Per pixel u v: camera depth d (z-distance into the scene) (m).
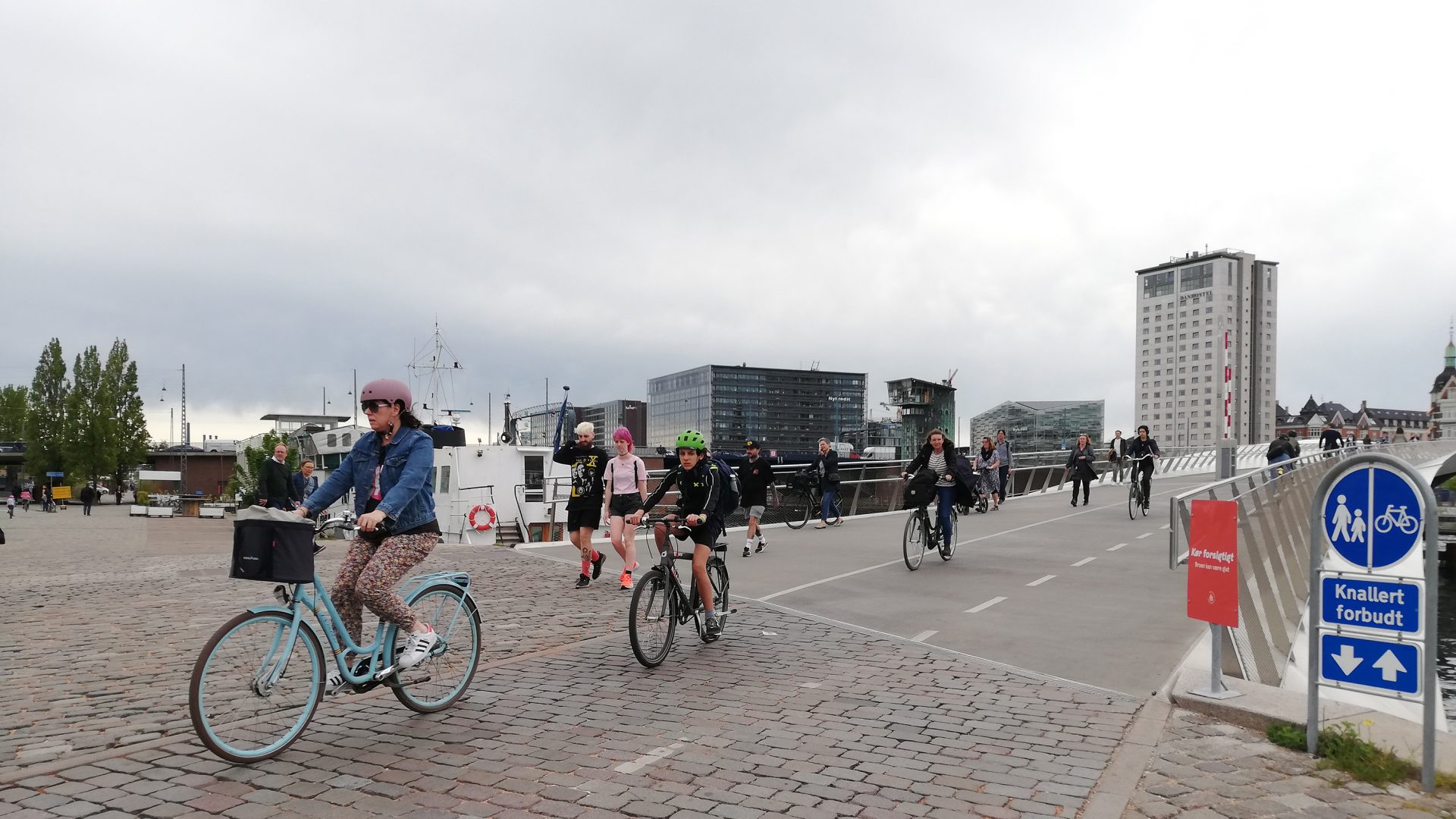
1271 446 21.88
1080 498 26.09
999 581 10.85
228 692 4.42
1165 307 177.88
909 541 11.73
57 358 78.19
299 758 4.56
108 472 74.81
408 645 5.11
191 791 4.09
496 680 6.24
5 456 86.94
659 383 160.25
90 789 4.11
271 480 13.17
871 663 6.75
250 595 10.69
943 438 12.54
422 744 4.81
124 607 9.79
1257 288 172.50
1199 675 5.97
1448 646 15.98
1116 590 10.14
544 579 11.38
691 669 6.58
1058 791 4.17
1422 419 194.00
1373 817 3.85
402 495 4.81
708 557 7.21
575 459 10.69
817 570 11.97
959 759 4.60
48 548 19.98
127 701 5.84
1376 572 4.36
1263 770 4.40
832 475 18.70
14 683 6.34
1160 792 4.13
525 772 4.39
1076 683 6.11
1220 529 5.39
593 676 6.37
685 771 4.43
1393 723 4.83
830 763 4.54
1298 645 8.62
